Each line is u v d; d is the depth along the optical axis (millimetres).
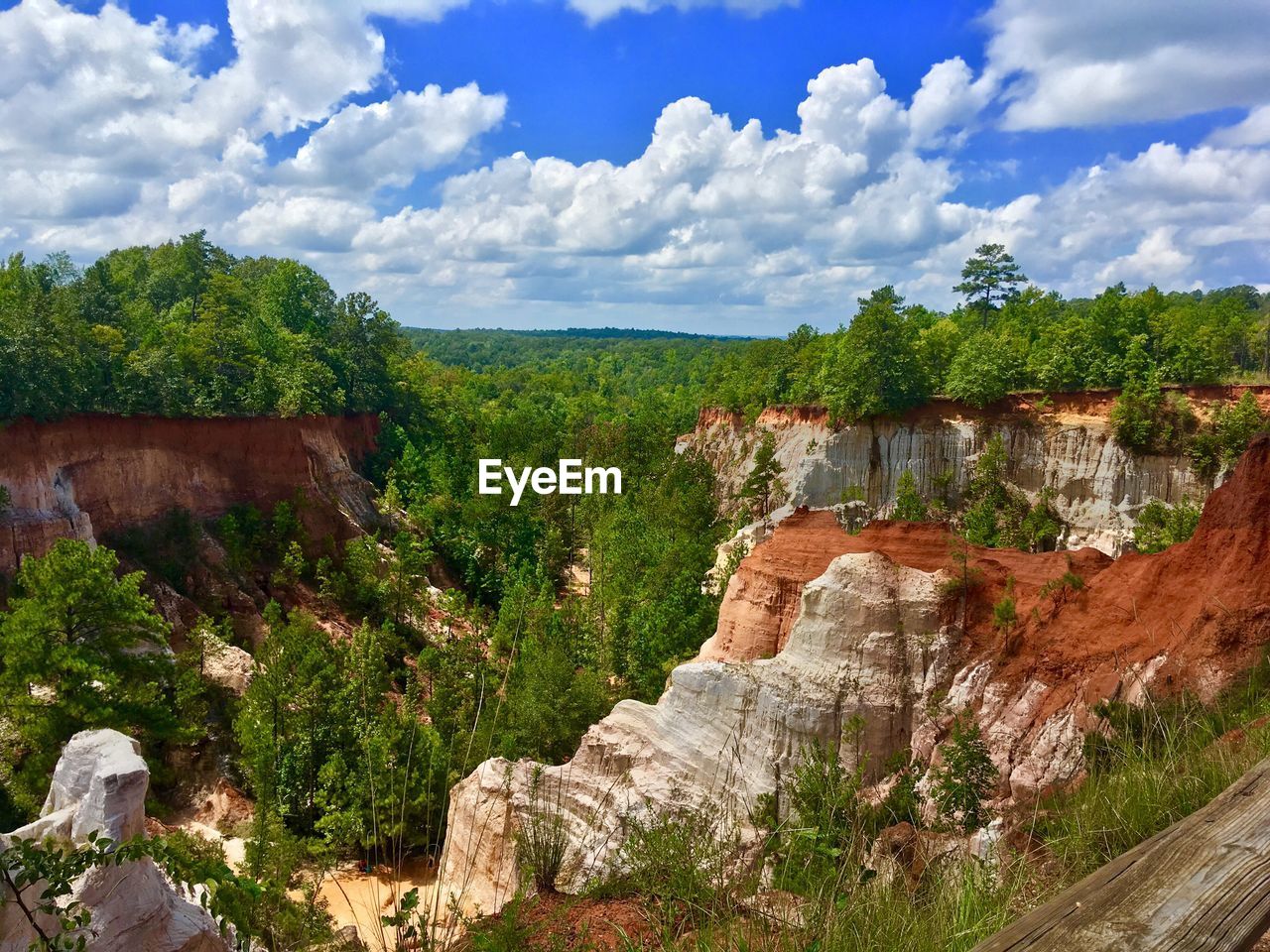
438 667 48625
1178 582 20953
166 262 98938
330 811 34719
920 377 79312
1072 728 20391
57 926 13422
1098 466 71875
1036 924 3725
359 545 64062
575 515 90875
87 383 53500
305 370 78875
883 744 24047
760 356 111062
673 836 9695
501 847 23141
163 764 39719
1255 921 3701
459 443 102250
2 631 33688
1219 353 81312
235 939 18219
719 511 89500
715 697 25969
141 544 53844
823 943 6211
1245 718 10688
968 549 26688
